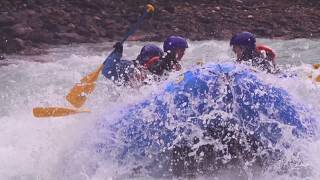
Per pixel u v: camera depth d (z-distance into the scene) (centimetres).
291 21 4078
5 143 1352
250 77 1189
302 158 1149
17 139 1380
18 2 3816
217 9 4328
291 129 1155
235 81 1173
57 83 2225
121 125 1225
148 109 1203
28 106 1797
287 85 1270
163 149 1169
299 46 3186
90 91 1483
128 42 3431
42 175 1157
